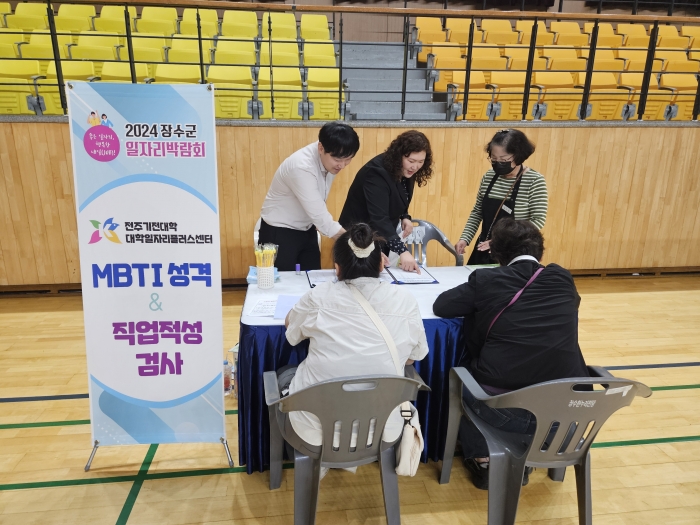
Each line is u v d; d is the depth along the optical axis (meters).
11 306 3.75
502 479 1.68
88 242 1.81
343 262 1.61
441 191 4.11
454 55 5.92
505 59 5.33
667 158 4.29
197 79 4.35
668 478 2.14
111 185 1.77
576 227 4.38
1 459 2.15
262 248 2.18
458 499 2.01
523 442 1.72
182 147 1.76
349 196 2.65
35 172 3.67
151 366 1.97
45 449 2.22
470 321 1.97
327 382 1.43
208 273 1.89
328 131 2.20
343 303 1.58
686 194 4.43
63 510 1.89
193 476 2.09
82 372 2.86
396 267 2.54
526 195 2.62
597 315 3.79
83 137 1.72
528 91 4.00
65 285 4.00
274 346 1.89
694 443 2.37
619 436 2.41
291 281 2.32
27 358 3.00
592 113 4.71
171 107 1.72
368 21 7.30
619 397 1.54
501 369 1.75
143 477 2.08
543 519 1.92
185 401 2.03
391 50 6.12
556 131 4.08
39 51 4.77
